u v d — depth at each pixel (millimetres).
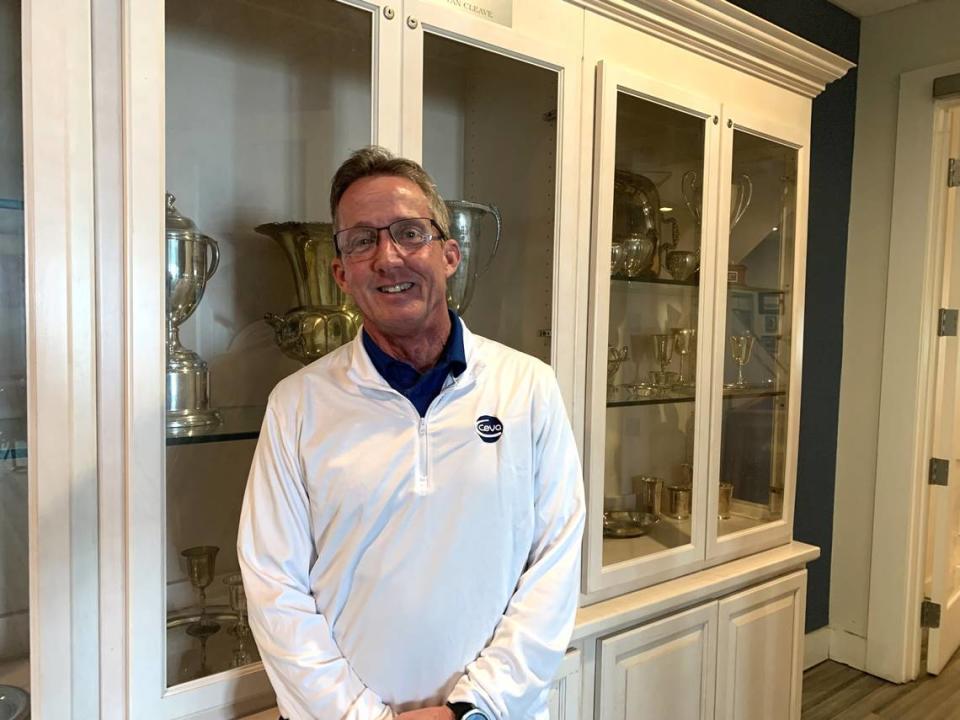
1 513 961
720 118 1652
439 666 974
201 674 1073
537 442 1084
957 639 2775
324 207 1236
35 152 883
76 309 923
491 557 999
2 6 919
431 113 1292
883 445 2529
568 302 1420
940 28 2393
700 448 1691
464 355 1037
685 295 1697
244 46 1180
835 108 2531
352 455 972
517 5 1315
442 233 1016
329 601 988
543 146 1420
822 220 2523
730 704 1770
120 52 943
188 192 1143
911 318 2451
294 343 1269
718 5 1535
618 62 1468
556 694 1399
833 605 2697
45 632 917
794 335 1897
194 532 1101
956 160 2479
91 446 949
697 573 1711
